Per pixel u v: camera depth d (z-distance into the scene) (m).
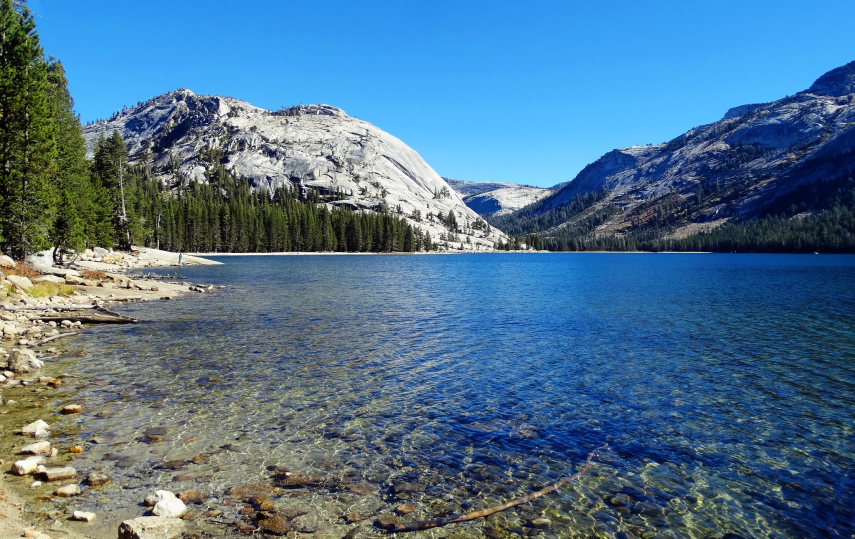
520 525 9.26
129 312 34.66
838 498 10.34
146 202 131.12
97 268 68.12
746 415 15.08
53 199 47.81
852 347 24.83
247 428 13.57
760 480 11.09
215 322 30.98
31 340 23.88
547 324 31.45
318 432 13.41
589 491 10.58
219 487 10.27
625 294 50.94
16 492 9.63
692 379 18.95
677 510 9.88
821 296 48.38
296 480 10.70
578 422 14.44
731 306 40.91
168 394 16.34
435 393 16.98
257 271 84.88
